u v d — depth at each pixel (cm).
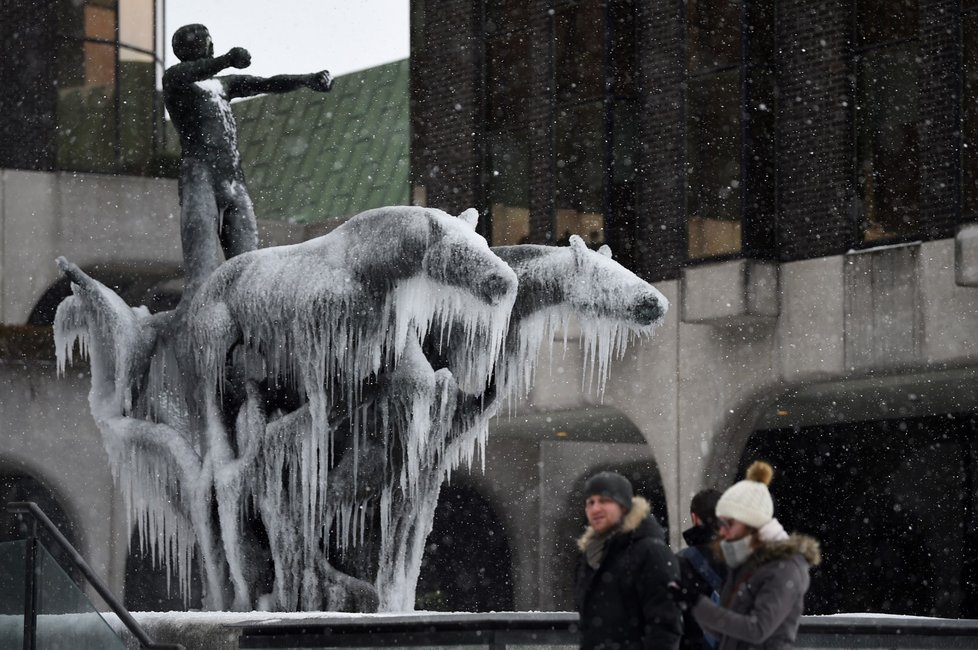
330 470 2103
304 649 1481
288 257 2122
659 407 3753
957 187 3161
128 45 4441
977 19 3164
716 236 3566
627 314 2056
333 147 5369
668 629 1079
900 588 4088
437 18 4362
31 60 4316
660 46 3809
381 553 2117
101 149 4372
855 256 3362
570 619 1329
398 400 2073
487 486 4628
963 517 3956
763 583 1053
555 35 4059
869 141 3406
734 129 3550
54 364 4047
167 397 2238
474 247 1998
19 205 4219
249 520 2109
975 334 3147
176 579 4472
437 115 4353
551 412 4012
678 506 3709
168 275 4441
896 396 3694
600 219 3928
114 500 4100
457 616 1370
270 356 2117
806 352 3444
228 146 2280
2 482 4291
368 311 2059
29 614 1748
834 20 3450
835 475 4256
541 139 4062
